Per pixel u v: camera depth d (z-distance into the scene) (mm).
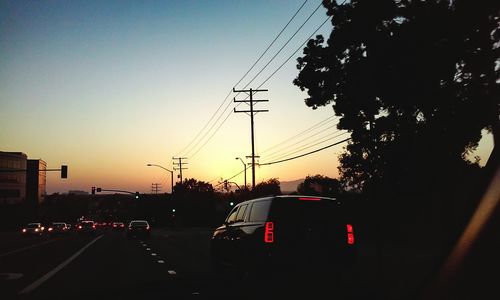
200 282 14250
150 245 34500
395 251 21438
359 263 17625
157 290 12727
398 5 16422
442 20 14875
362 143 17312
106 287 13336
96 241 42344
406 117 16484
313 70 18438
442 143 15898
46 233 80438
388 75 15883
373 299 11031
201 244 35500
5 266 19484
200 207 102500
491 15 14141
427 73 15109
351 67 17312
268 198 12203
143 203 134000
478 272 6520
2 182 143625
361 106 17141
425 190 17141
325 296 11617
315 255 11562
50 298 11578
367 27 16797
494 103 14492
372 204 18219
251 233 12211
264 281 12211
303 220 11680
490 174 6754
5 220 121500
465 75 15211
